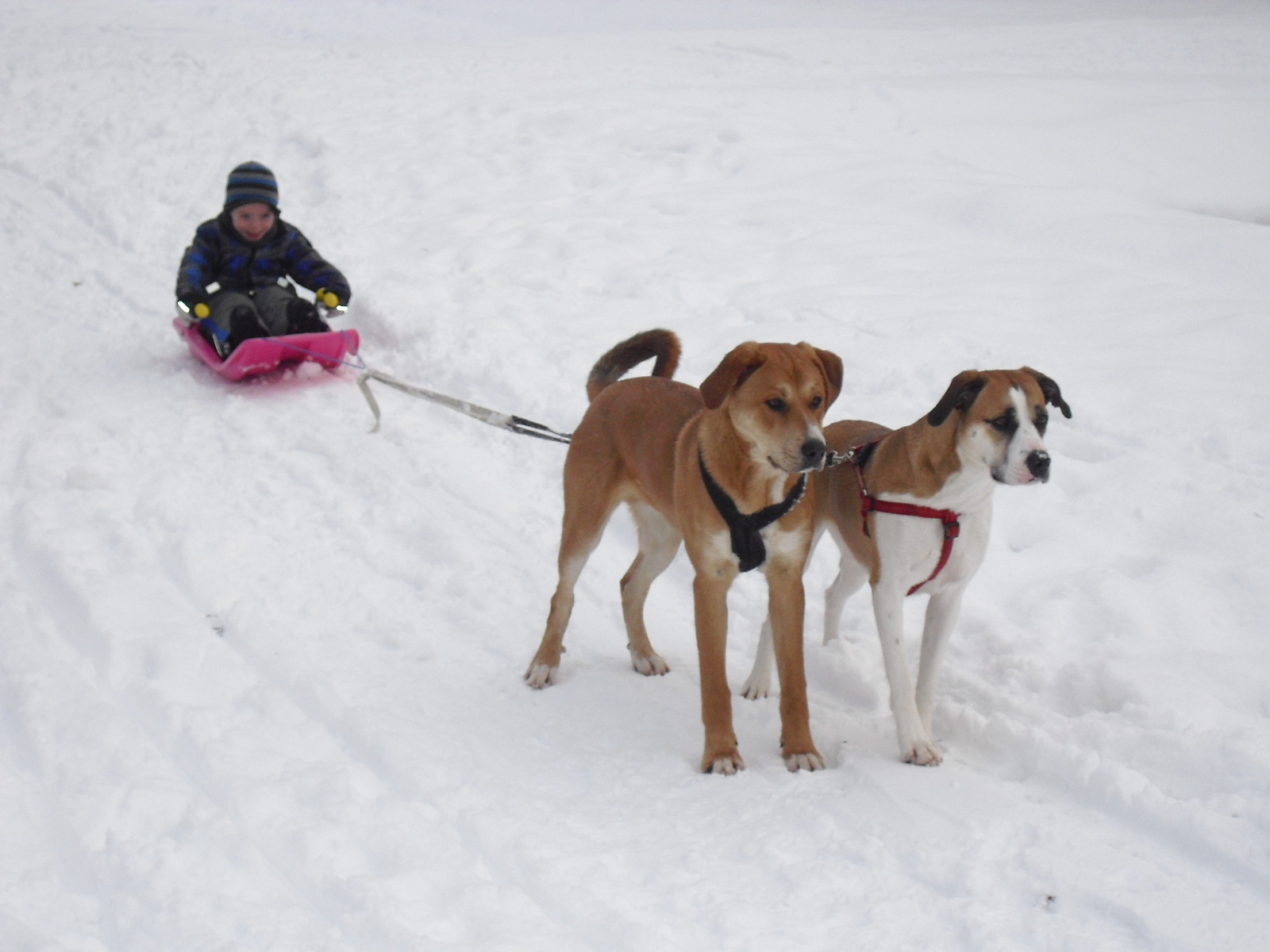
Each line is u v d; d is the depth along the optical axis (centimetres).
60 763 324
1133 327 645
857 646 419
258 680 381
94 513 496
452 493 532
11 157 1101
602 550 501
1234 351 612
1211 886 277
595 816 320
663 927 267
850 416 568
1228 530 458
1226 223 816
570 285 761
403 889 277
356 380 666
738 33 1948
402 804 314
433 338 686
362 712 362
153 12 2252
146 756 328
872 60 1538
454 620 439
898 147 1055
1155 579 433
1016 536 484
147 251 890
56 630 411
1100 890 274
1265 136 1064
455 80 1377
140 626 407
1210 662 378
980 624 420
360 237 880
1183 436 523
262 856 289
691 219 870
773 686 405
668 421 378
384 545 491
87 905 272
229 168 1064
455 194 968
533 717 378
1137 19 2028
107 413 612
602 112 1147
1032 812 310
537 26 2388
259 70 1429
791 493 341
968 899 276
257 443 581
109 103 1261
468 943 258
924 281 727
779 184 938
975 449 328
